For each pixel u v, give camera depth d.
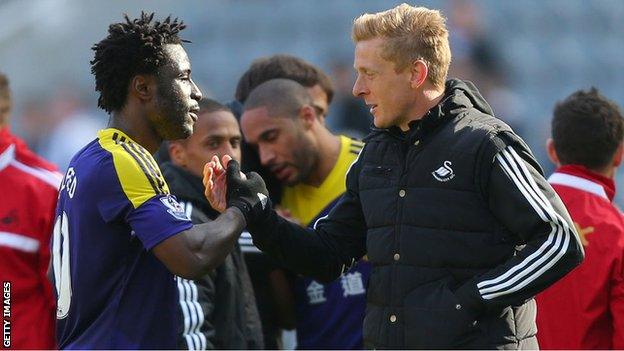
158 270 11.69
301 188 16.36
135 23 11.82
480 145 11.60
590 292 14.34
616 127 15.18
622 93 42.47
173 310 11.81
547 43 43.62
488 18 44.03
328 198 16.14
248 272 15.87
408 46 11.95
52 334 15.98
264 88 15.96
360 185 12.48
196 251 11.20
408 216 11.88
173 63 11.89
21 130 39.25
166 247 11.15
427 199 11.79
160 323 11.65
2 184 15.88
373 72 12.05
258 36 44.31
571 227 11.30
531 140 37.62
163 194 11.43
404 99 12.05
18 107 40.78
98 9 44.47
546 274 11.25
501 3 45.09
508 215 11.44
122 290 11.48
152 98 11.83
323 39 43.12
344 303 15.89
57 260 11.95
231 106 17.00
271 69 17.02
